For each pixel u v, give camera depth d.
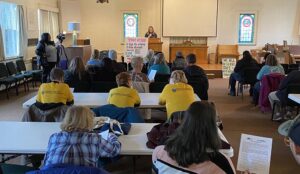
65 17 10.70
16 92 6.80
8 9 7.47
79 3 11.04
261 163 1.68
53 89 3.11
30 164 2.86
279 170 3.17
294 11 10.87
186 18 11.07
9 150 2.06
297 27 10.93
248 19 11.16
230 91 6.94
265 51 9.94
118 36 11.41
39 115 2.95
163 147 1.56
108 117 2.62
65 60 8.15
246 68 6.38
